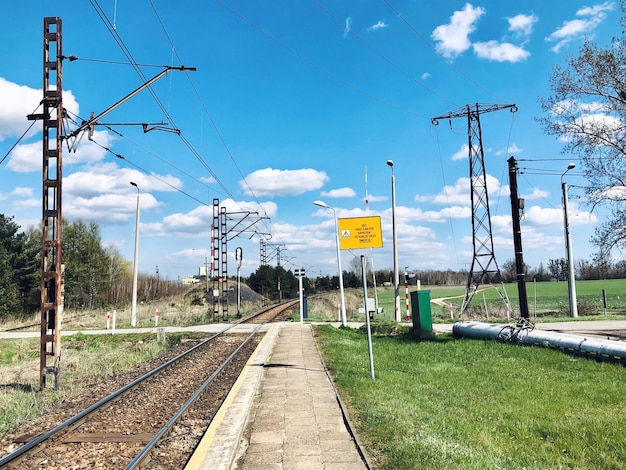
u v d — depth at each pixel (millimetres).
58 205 14031
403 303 60750
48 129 14203
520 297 22828
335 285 121562
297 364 14539
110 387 12516
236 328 29891
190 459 6445
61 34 14336
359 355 15938
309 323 31734
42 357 13391
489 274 34000
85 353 20672
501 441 7105
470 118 34562
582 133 24188
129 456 7141
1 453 7461
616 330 22797
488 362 14297
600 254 25391
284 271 100188
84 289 72125
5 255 50188
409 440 6793
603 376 11922
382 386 10758
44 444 7652
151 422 9078
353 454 6617
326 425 8039
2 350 21672
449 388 10836
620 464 6219
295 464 6293
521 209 23375
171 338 25250
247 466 6266
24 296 52062
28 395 12070
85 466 6773
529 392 10312
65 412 9898
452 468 5781
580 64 24219
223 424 8055
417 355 15852
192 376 13953
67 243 72000
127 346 23516
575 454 6645
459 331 21203
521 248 23062
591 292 65688
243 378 12359
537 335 17141
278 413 8875
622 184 24266
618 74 23781
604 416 8391
